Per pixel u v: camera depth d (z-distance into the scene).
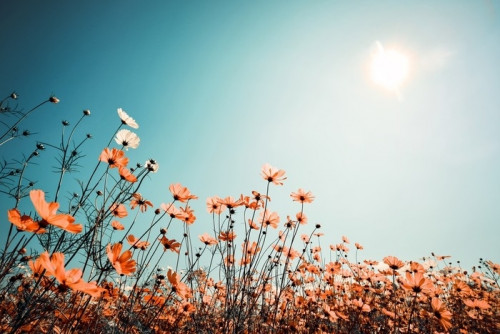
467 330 1.05
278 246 0.95
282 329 0.80
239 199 0.80
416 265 0.94
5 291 0.38
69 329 0.41
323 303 1.02
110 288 0.65
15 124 0.57
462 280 1.33
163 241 0.67
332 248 1.34
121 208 0.56
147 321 0.62
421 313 0.87
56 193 0.46
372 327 0.97
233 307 0.60
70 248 0.47
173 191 0.70
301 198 0.92
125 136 0.68
